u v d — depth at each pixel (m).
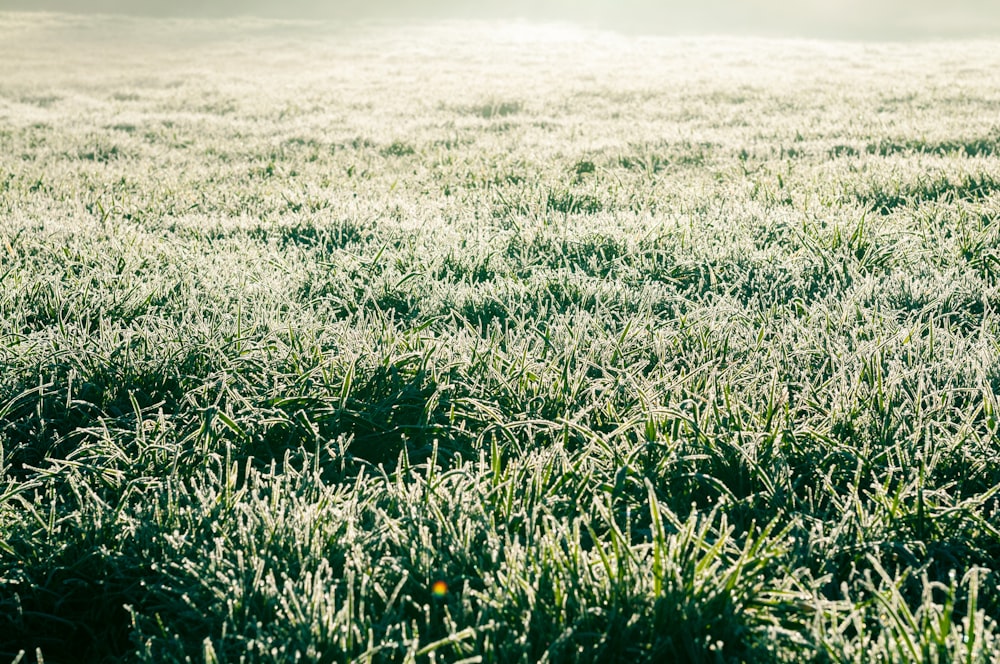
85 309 4.03
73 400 3.08
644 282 4.59
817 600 2.02
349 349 3.40
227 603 2.06
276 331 3.63
